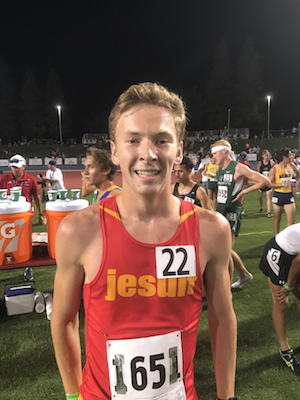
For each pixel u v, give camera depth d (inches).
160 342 37.7
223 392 44.4
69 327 42.0
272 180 225.6
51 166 303.9
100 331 38.1
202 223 39.9
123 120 35.8
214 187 261.7
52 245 101.2
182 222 38.9
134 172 35.7
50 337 117.9
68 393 43.4
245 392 91.4
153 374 38.0
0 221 93.6
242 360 105.3
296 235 97.8
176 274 37.5
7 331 122.1
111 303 37.1
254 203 405.4
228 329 43.3
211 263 41.2
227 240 41.0
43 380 96.3
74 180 802.2
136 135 35.0
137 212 37.4
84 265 38.3
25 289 137.6
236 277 174.1
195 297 39.3
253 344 113.6
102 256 37.0
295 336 118.1
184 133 40.1
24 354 108.2
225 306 42.8
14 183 186.9
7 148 1813.5
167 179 36.9
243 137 1614.2
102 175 121.3
